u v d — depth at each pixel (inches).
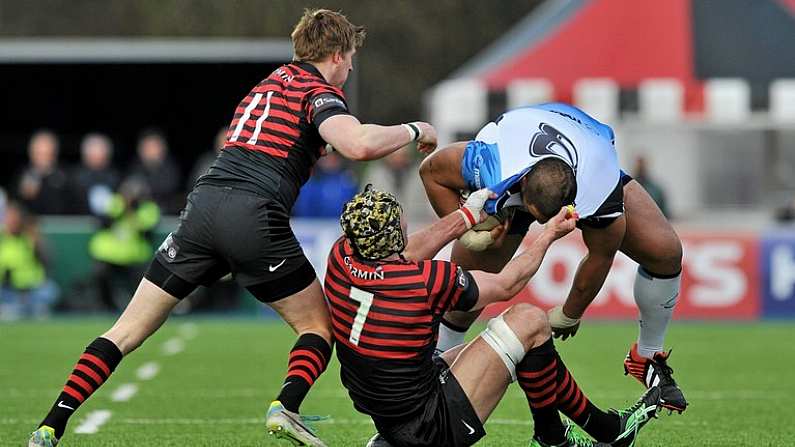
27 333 1804.9
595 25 2338.8
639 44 2327.8
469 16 4704.7
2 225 2214.6
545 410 751.1
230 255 757.3
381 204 697.6
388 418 719.7
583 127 778.8
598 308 1994.3
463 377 724.0
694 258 1996.8
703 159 2416.3
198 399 1145.4
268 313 2127.2
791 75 2317.9
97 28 4544.8
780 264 1993.1
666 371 864.3
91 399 1146.0
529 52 2336.4
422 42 4662.9
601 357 1492.4
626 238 828.0
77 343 1665.8
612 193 763.4
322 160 2113.7
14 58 2423.7
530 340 731.4
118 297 2121.1
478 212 749.3
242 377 1312.7
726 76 2321.6
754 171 2410.2
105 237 2087.8
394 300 701.9
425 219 2287.2
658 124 2383.1
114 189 2214.6
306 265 772.6
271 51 2420.0
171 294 777.6
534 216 758.5
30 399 1149.7
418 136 753.0
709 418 1031.0
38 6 4584.2
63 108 2464.3
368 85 4611.2
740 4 2361.0
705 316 1998.0
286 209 761.6
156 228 2139.5
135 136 2465.6
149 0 4493.1
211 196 758.5
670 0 2354.8
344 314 713.6
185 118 2455.7
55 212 2213.3
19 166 2474.2
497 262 861.8
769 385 1250.0
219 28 4377.5
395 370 706.8
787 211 2308.1
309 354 756.6
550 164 737.6
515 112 786.2
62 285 2134.6
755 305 1994.3
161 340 1708.9
